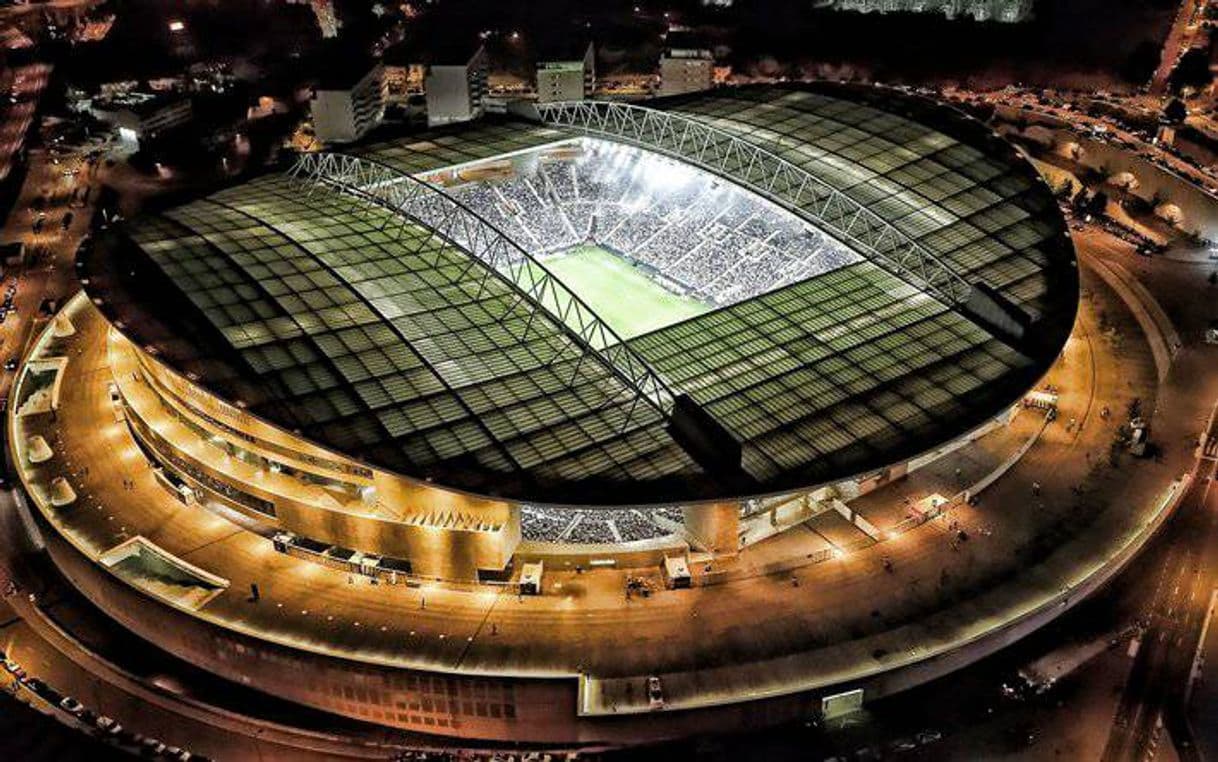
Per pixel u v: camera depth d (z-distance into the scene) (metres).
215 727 103.38
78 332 167.88
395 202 163.50
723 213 182.50
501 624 107.31
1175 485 129.38
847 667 102.44
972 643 105.50
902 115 181.25
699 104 191.25
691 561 114.00
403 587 112.75
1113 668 107.12
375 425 106.56
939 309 133.50
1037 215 156.25
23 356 172.00
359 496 114.00
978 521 123.19
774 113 182.75
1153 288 180.12
